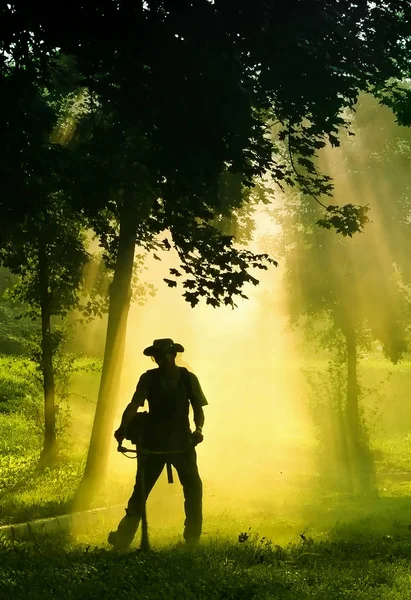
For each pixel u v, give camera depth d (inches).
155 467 392.8
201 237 604.4
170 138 505.0
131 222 660.1
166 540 410.3
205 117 494.6
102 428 668.7
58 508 535.8
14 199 480.1
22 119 475.8
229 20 482.6
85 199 509.0
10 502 557.0
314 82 511.8
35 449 943.0
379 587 283.4
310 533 439.5
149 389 393.4
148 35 477.1
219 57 479.5
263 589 273.6
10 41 480.7
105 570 302.2
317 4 498.9
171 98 490.3
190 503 395.9
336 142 561.0
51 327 898.7
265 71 507.5
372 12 530.3
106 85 502.3
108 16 474.0
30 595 260.2
